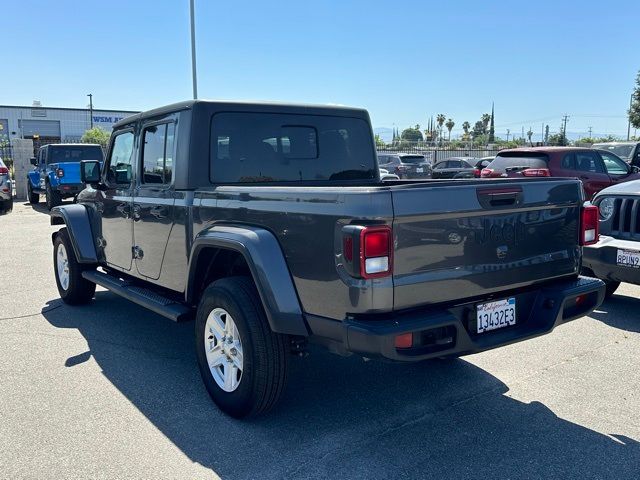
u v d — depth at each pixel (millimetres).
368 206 2951
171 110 4527
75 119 60719
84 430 3623
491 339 3393
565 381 4352
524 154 12094
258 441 3484
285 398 4090
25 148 22656
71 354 5012
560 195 3721
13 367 4699
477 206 3275
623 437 3516
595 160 11875
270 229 3510
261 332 3523
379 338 2920
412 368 4633
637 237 5770
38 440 3496
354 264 2934
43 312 6340
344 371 4586
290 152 4777
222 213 3910
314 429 3639
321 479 3080
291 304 3352
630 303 6441
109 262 5734
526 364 4695
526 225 3566
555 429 3617
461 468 3180
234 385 3758
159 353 5043
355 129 5188
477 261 3336
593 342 5199
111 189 5543
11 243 11039
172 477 3105
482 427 3650
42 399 4078
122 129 5391
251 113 4555
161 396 4141
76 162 17719
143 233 4918
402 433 3578
